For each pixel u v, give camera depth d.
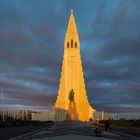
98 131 56.28
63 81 195.00
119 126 117.00
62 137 50.25
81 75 195.88
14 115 172.62
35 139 45.59
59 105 189.75
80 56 199.25
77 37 199.75
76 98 191.38
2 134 57.75
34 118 185.62
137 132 70.25
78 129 86.62
